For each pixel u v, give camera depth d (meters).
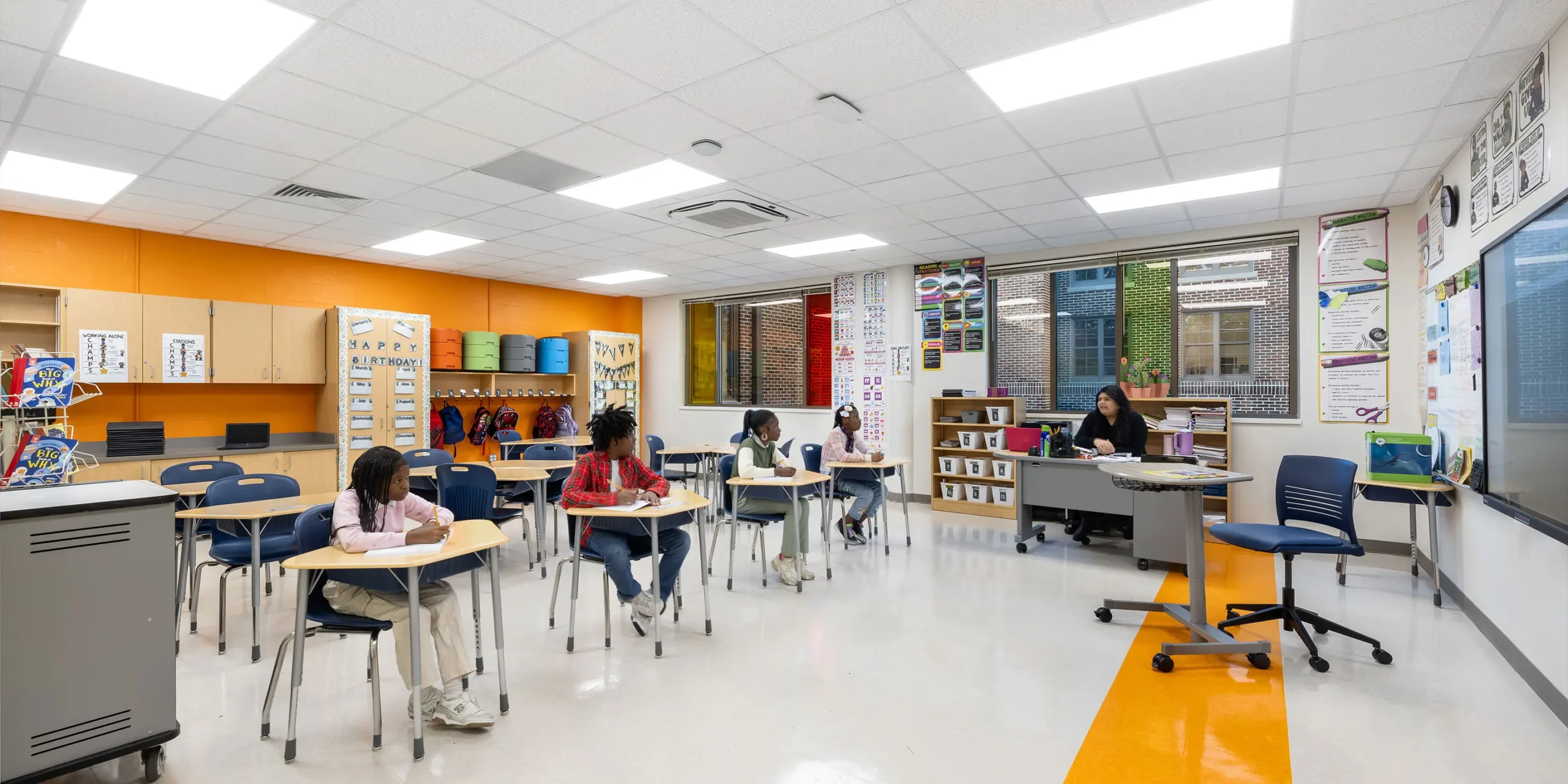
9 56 3.00
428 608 2.69
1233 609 3.88
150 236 6.19
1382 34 2.83
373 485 2.76
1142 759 2.44
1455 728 2.66
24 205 5.32
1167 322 6.64
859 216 5.79
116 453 5.83
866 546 5.87
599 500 3.47
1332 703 2.88
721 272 8.48
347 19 2.73
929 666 3.28
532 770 2.38
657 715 2.78
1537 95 2.93
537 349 9.08
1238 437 6.12
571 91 3.39
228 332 6.48
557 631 3.77
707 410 9.91
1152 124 3.81
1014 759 2.44
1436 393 4.45
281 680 3.14
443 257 7.49
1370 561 5.29
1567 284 2.53
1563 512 2.56
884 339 8.25
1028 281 7.49
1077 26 2.80
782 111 3.64
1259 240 6.04
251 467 6.50
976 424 7.25
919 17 2.73
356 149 4.18
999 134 3.96
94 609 2.20
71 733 2.15
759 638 3.65
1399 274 5.41
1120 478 3.52
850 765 2.41
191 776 2.34
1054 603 4.26
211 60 3.06
